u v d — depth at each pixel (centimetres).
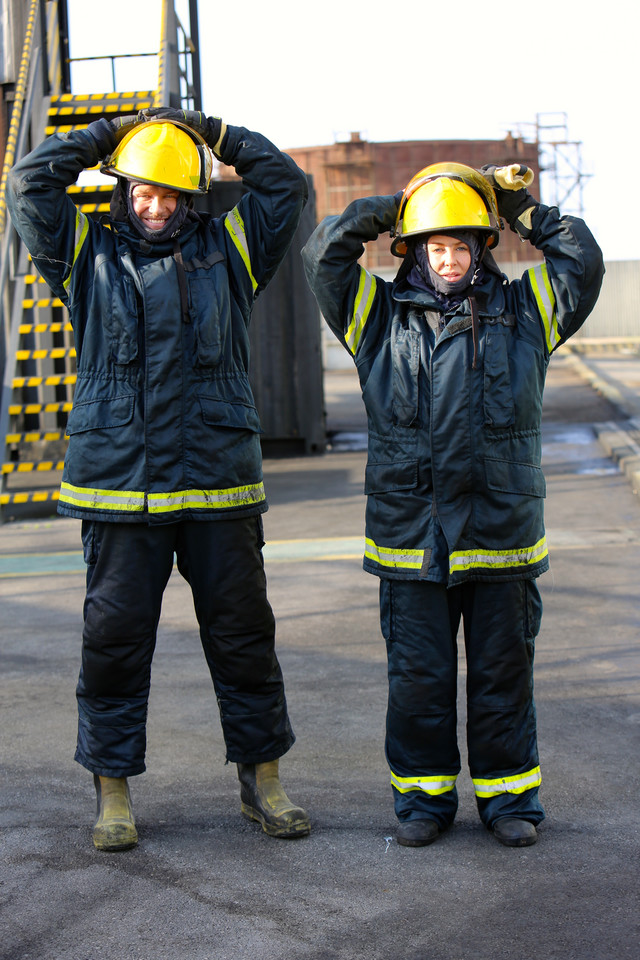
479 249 284
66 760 359
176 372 285
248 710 297
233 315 299
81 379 291
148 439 284
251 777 301
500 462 280
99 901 256
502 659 286
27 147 998
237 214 302
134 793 329
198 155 289
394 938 235
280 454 1263
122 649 289
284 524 834
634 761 344
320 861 276
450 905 250
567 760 345
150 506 283
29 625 561
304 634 520
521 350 285
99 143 289
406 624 287
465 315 280
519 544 283
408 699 288
